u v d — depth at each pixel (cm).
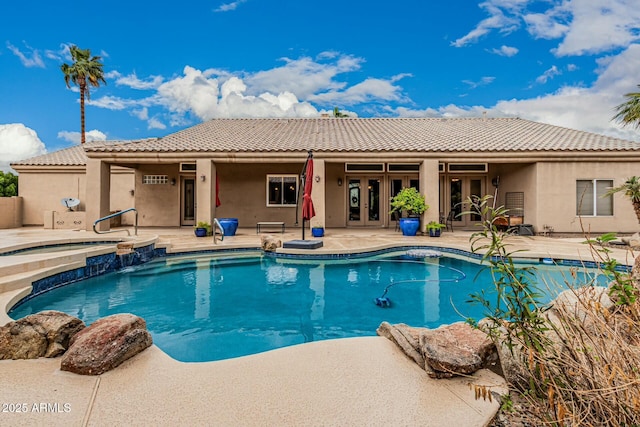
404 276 790
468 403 235
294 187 1667
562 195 1283
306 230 1558
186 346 429
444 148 1305
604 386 185
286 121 1947
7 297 473
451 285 717
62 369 274
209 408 229
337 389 252
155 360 296
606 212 1273
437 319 530
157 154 1306
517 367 253
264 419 219
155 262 892
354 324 509
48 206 1767
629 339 206
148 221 1673
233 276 785
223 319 526
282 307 584
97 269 745
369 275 800
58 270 624
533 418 221
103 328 303
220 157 1320
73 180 1777
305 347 322
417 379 266
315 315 546
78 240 919
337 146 1381
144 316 534
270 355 307
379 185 1684
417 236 1280
